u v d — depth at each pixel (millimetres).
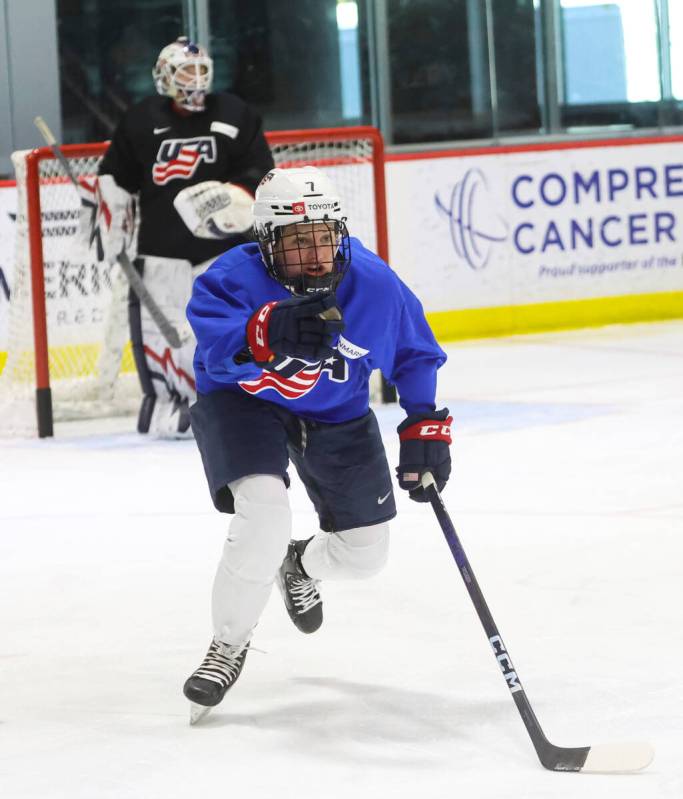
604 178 34656
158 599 12578
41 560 14273
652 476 17312
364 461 9484
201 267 21297
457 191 32969
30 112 29828
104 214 21156
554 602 11969
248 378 8594
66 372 24672
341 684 9938
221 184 20891
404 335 9359
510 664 8383
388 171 32250
